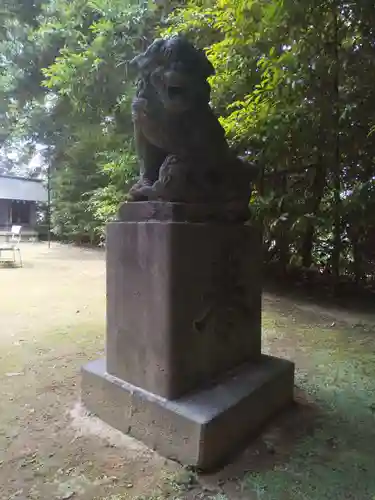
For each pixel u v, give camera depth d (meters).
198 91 1.99
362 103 4.65
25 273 7.30
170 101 1.89
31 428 1.96
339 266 5.60
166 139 1.98
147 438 1.83
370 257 5.43
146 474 1.63
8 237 14.80
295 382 2.60
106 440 1.87
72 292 5.59
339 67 4.61
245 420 1.88
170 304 1.78
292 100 4.59
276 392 2.14
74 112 9.59
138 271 1.90
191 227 1.86
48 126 13.30
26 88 11.87
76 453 1.76
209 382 2.01
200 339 1.95
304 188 5.55
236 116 4.79
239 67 4.83
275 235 5.80
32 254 10.79
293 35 4.21
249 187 2.40
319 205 5.36
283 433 1.97
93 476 1.61
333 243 5.26
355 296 5.29
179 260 1.80
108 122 9.05
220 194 2.17
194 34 5.28
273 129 4.68
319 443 1.88
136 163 7.72
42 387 2.44
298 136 4.91
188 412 1.71
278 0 3.82
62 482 1.57
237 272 2.19
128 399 1.91
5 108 13.87
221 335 2.09
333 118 4.65
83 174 12.96
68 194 13.59
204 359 1.98
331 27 4.38
